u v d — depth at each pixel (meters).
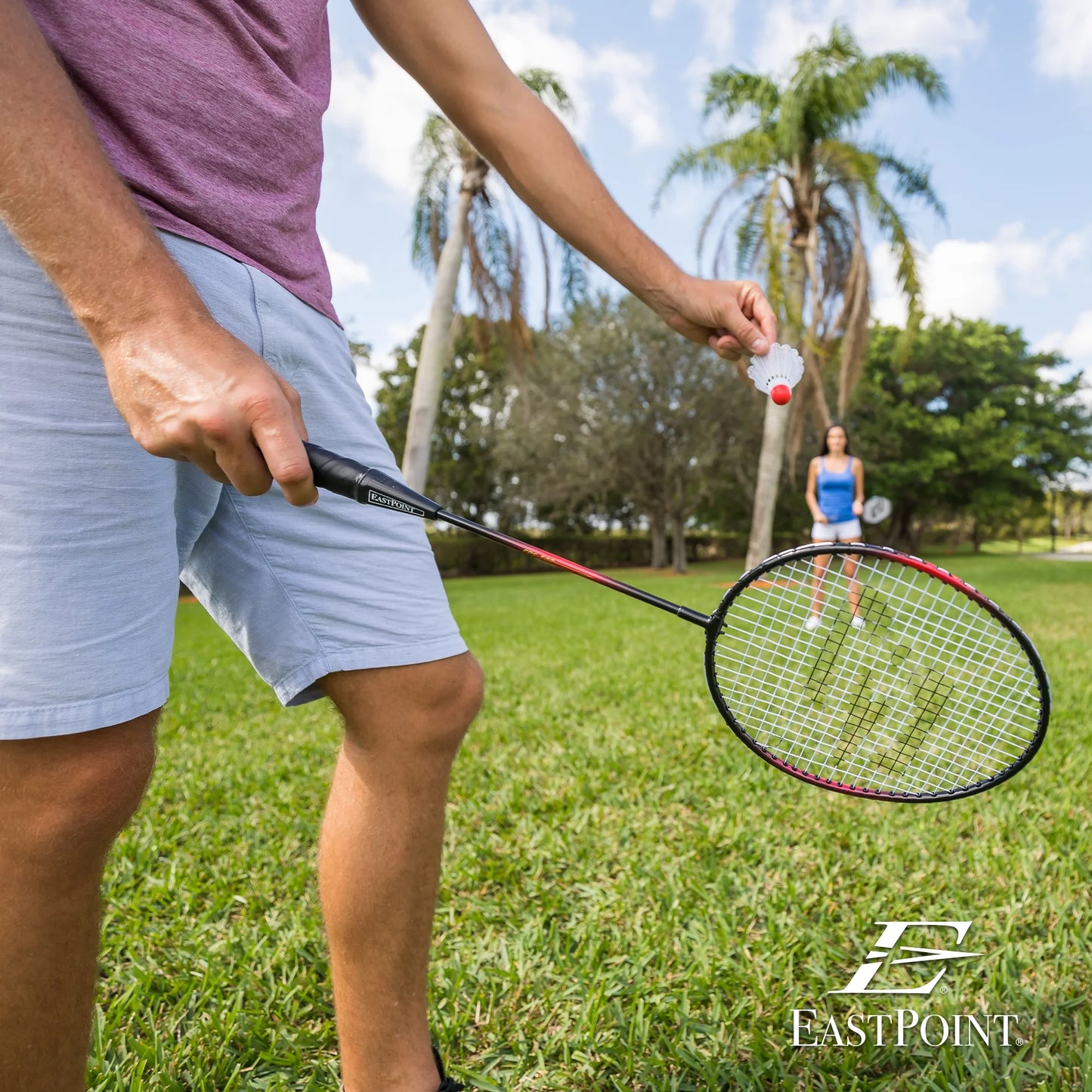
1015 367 33.84
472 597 14.45
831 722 1.49
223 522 1.12
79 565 0.86
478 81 1.39
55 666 0.85
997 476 33.56
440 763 1.17
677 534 26.89
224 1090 1.48
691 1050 1.54
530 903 2.14
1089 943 1.80
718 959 1.83
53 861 0.86
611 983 1.76
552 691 4.61
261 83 1.04
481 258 13.34
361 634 1.12
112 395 0.76
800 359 1.48
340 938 1.15
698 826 2.54
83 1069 0.93
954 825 2.47
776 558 1.27
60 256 0.74
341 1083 1.47
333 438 1.14
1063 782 2.83
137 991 1.73
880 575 1.46
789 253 14.50
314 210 1.17
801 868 2.29
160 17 0.96
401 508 0.98
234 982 1.80
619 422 24.67
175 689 5.32
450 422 31.62
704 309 1.49
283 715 4.46
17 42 0.73
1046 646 5.70
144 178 0.94
